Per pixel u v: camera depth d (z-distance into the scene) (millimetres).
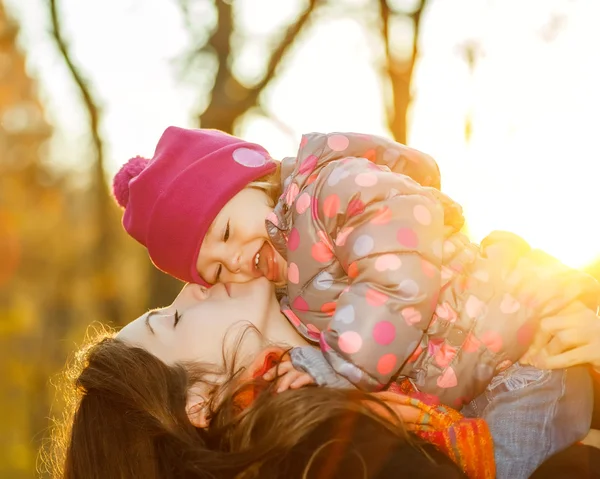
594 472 1750
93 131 9781
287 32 7621
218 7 7414
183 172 2197
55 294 16094
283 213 2117
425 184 2199
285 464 1603
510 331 1835
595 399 1865
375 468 1554
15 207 18531
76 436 1915
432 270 1869
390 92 7891
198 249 2158
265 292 2084
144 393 1826
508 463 1778
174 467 1787
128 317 11562
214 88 7402
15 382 15219
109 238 11250
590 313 1848
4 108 13773
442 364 1856
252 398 1752
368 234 1900
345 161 2041
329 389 1673
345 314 1847
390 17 7762
